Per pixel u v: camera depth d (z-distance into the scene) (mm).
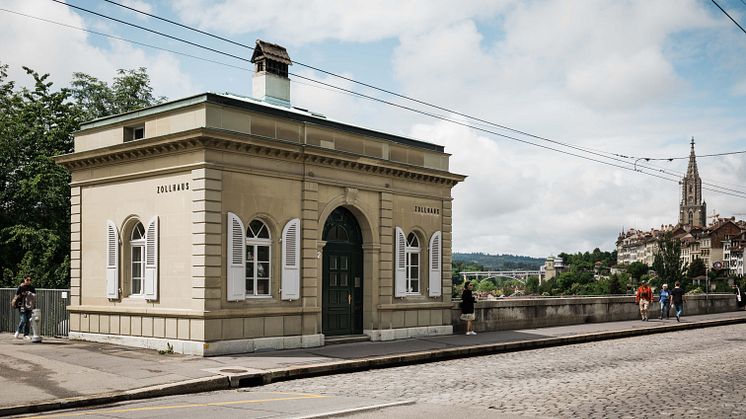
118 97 39219
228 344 18609
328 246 22328
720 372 16547
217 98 19000
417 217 25109
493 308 27828
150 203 19906
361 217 23125
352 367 17828
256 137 19328
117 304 20672
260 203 19812
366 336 22922
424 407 11914
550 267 175250
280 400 12836
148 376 14938
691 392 13492
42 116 35594
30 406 11930
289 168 20672
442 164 26250
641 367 17703
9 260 32781
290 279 20422
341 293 22641
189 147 18766
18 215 33875
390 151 24141
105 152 20719
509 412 11430
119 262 20688
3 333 24562
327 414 11055
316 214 21359
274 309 19859
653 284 134750
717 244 181750
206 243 18297
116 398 12992
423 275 25469
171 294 19109
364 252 23375
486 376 16297
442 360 20203
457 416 11016
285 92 24469
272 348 19812
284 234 20359
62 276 30375
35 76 36094
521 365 18578
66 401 12359
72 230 22203
